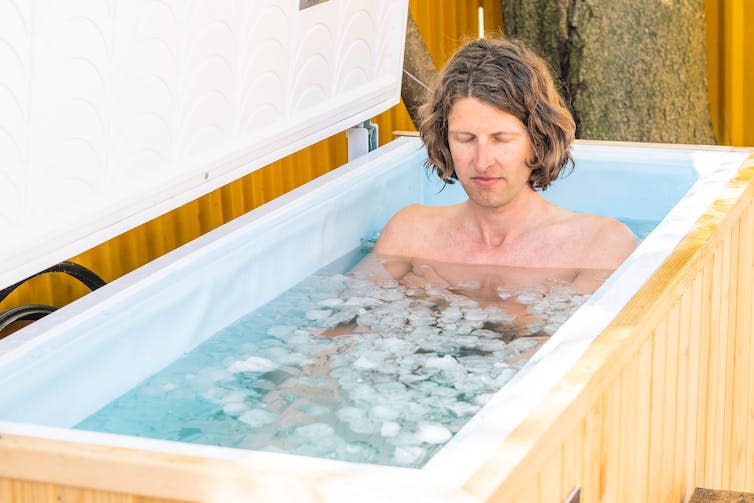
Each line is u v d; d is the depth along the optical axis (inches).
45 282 98.1
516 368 64.4
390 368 65.4
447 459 43.2
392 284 83.1
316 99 96.7
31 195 65.9
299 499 42.3
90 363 61.7
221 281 74.8
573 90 138.0
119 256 106.4
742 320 90.3
